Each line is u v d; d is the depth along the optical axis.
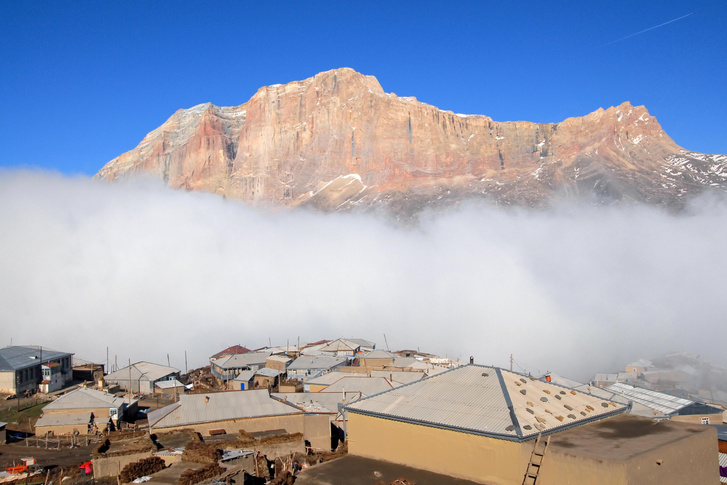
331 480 31.69
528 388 35.78
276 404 52.25
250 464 36.75
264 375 101.25
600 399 36.88
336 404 59.47
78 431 61.03
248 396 52.72
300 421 50.59
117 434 46.16
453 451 31.38
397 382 71.75
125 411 68.50
